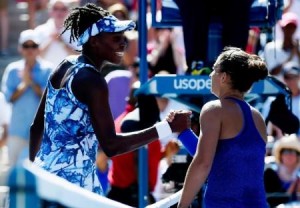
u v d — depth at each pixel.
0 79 20.34
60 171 8.94
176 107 13.23
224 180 8.53
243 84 8.69
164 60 15.79
